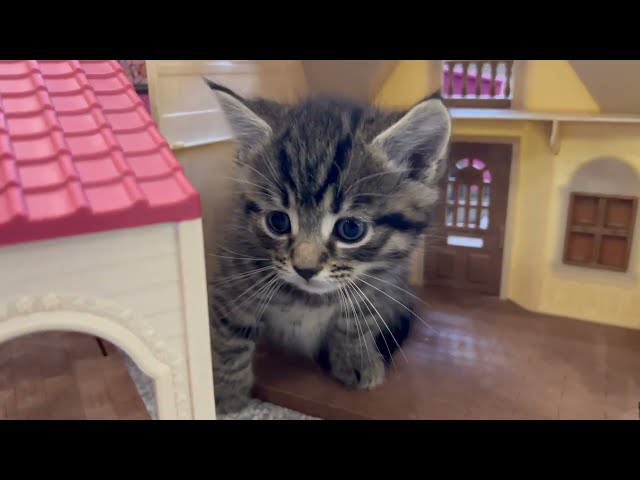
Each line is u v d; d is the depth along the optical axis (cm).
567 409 17
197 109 20
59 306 10
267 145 16
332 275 15
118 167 11
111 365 20
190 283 11
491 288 24
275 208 15
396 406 17
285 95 23
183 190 11
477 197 23
